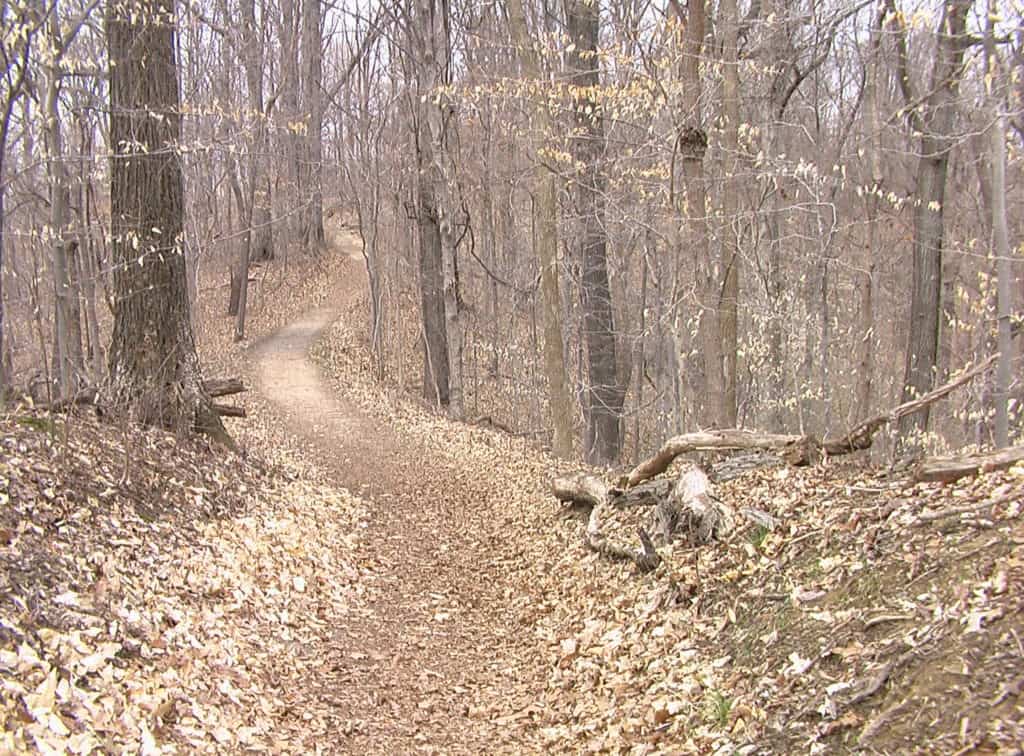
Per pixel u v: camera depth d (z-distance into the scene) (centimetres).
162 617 575
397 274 2981
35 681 414
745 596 577
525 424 2369
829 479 678
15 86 759
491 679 648
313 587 790
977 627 391
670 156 1190
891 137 1523
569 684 607
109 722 420
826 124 1705
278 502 987
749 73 1148
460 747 531
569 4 1370
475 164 2469
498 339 2609
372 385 2467
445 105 1802
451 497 1299
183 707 473
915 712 370
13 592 488
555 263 1371
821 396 1581
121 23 955
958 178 1719
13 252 1134
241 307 3003
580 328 1959
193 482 873
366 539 1019
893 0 1072
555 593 812
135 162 958
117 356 974
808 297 1652
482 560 981
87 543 615
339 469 1441
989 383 1182
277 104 3422
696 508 717
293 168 3728
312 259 4116
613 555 807
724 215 1053
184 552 701
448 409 2231
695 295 1159
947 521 494
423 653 693
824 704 412
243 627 639
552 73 1216
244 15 2983
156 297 980
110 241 974
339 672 630
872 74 1437
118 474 770
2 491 610
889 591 467
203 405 1030
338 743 518
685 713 493
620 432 1852
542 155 1242
